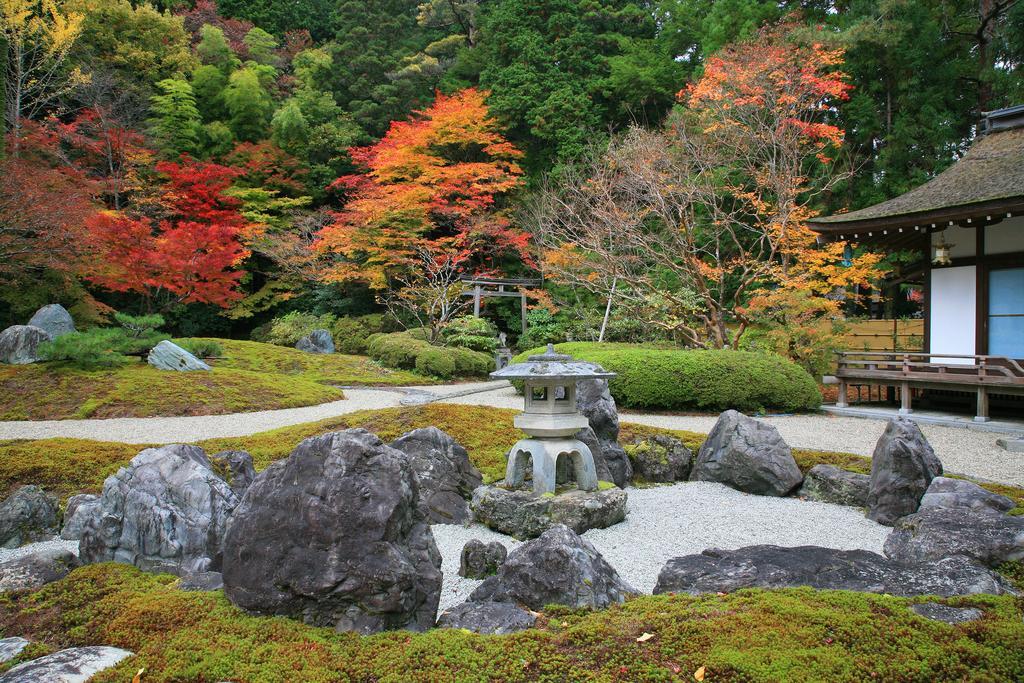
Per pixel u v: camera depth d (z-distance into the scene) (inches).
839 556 123.6
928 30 676.1
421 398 501.0
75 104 877.2
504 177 832.9
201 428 373.1
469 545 163.8
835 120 741.3
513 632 100.9
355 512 107.1
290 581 104.5
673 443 286.0
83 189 608.1
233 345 682.2
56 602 118.9
